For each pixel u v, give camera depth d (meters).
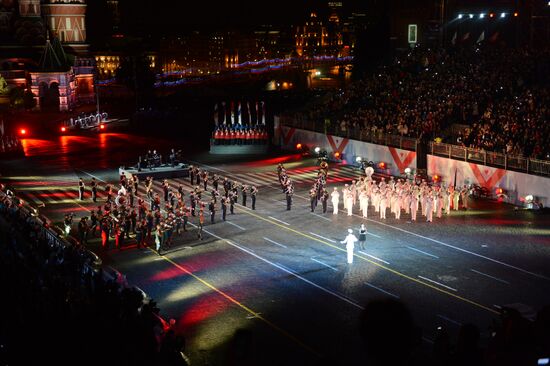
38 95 108.75
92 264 34.47
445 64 74.44
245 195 52.69
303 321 30.19
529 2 76.56
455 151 56.94
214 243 43.12
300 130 75.56
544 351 10.49
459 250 40.62
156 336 24.31
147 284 35.59
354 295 33.31
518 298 32.50
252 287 34.78
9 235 38.62
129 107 119.31
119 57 167.75
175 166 65.88
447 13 83.75
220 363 25.98
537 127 55.25
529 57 68.94
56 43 115.06
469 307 31.36
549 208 49.16
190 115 109.06
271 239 43.72
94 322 23.22
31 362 21.98
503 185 52.66
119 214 43.81
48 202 54.75
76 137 89.56
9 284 29.38
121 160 73.12
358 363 25.77
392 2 90.12
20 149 75.56
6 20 124.56
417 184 50.91
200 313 31.41
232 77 197.25
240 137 76.56
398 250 40.81
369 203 52.91
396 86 74.62
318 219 48.66
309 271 37.19
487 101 64.62
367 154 66.19
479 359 10.88
